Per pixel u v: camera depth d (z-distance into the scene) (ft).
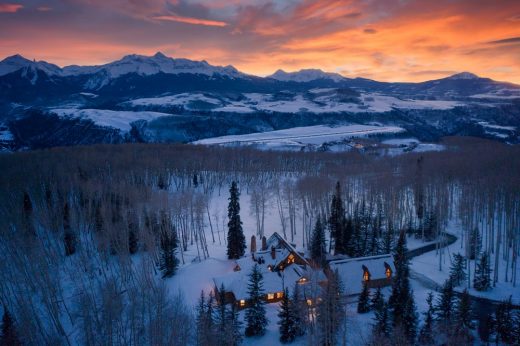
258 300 190.39
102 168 433.07
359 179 422.41
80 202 345.31
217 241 325.42
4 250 269.85
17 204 321.11
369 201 375.45
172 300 213.87
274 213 390.01
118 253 254.47
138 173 421.18
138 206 307.37
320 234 280.92
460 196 395.14
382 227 345.92
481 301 224.74
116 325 181.68
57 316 199.72
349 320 192.75
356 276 225.76
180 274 252.21
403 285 188.96
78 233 291.38
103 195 337.11
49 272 247.09
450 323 178.19
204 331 164.45
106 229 272.92
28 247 242.78
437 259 288.10
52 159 436.35
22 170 387.96
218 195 445.78
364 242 283.79
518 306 213.46
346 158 592.19
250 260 240.94
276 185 400.26
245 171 502.38
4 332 169.99
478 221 348.18
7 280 231.09
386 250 287.69
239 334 182.60
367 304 202.69
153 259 264.72
